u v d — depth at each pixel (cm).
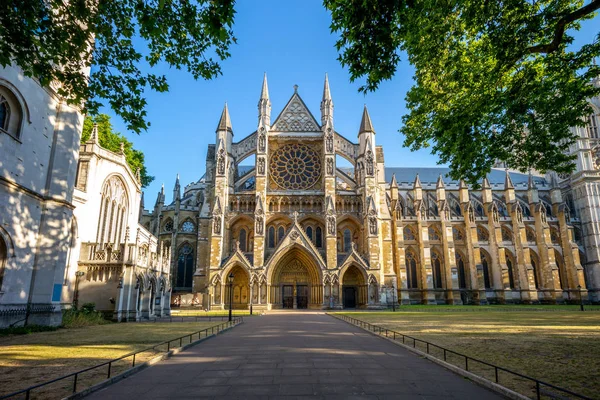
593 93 1727
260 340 1945
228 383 1038
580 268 7919
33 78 2497
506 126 1972
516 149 2066
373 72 1523
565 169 1938
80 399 897
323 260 5762
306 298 5941
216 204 5847
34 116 2523
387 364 1293
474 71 2023
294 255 5988
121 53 1537
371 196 5975
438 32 1895
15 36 1276
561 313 4503
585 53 1667
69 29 1403
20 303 2359
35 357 1399
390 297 5931
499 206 8925
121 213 4369
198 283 6006
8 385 995
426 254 7762
